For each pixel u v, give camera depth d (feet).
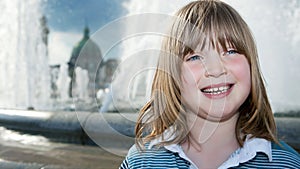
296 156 2.83
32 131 9.63
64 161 7.13
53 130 9.29
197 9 2.84
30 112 10.31
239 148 2.83
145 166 2.91
